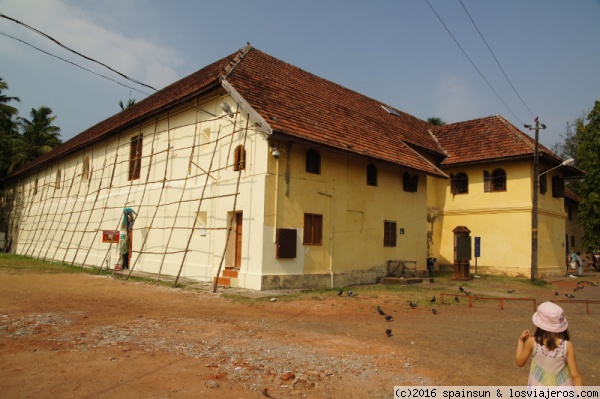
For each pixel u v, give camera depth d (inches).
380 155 612.4
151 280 573.3
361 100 868.0
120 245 732.7
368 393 188.1
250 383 193.9
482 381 207.6
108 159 858.8
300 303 412.5
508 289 598.9
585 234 1116.5
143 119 727.7
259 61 654.5
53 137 1691.7
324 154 560.7
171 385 186.7
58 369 202.1
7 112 1323.8
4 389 175.8
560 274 872.3
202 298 435.5
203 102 613.3
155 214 650.2
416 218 719.1
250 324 318.0
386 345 269.4
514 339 297.9
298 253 516.7
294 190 517.7
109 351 234.7
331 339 280.5
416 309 414.3
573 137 1662.2
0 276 582.2
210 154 585.6
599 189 1076.5
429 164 737.6
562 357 127.3
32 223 1187.9
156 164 701.3
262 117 472.4
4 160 1466.5
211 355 234.2
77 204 948.6
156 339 264.5
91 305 376.2
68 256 940.6
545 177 855.7
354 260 595.2
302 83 691.4
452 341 287.3
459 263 701.3
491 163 836.0
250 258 495.2
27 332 270.7
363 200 617.9
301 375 206.1
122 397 171.6
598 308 465.4
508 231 802.2
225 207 544.7
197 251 585.3
